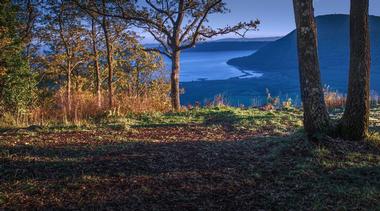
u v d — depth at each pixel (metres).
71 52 30.84
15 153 8.74
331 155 7.85
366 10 8.38
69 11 26.00
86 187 6.59
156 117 15.22
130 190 6.46
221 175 7.17
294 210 5.57
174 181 6.89
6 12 20.84
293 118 14.53
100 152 8.88
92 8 21.84
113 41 29.17
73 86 33.88
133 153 8.81
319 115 8.75
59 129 12.44
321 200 5.88
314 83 8.71
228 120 14.38
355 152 7.97
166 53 22.73
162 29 21.83
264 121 13.74
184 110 17.45
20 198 6.11
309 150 8.08
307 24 8.55
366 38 8.41
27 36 26.22
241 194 6.25
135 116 15.86
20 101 18.83
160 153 8.83
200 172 7.38
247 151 8.95
